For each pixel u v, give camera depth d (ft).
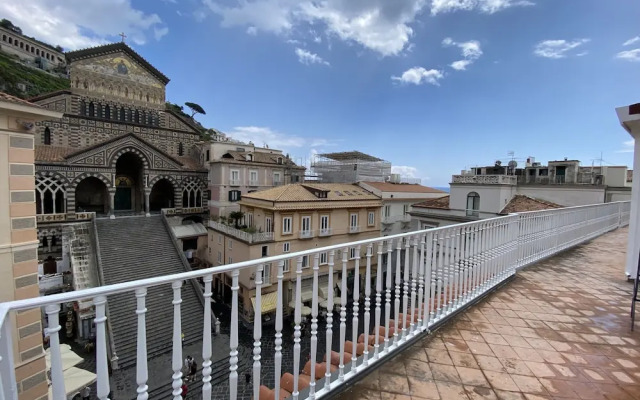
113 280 73.26
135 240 90.53
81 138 102.17
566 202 74.59
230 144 127.24
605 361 12.12
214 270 7.78
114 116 109.70
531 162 102.78
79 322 57.11
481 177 76.07
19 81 148.77
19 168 25.54
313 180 162.61
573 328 14.70
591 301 17.88
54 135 97.14
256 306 8.93
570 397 10.11
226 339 57.88
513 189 76.64
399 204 119.65
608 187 73.56
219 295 86.89
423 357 12.32
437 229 14.64
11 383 5.63
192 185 119.03
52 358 5.82
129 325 57.88
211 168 116.06
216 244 93.91
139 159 109.91
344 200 93.61
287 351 54.54
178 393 7.41
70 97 100.83
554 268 24.23
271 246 79.41
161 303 64.54
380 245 12.21
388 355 12.10
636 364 11.94
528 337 13.89
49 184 88.89
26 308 5.49
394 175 146.51
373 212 101.60
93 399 42.27
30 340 25.38
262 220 84.84
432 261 14.66
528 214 24.26
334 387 10.23
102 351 6.34
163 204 128.67
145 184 107.86
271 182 124.36
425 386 10.63
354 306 11.19
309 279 73.72
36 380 25.57
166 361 51.39
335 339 55.88
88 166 95.14
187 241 111.34
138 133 113.80
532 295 18.72
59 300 5.78
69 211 92.43
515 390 10.43
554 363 11.95
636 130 20.99
